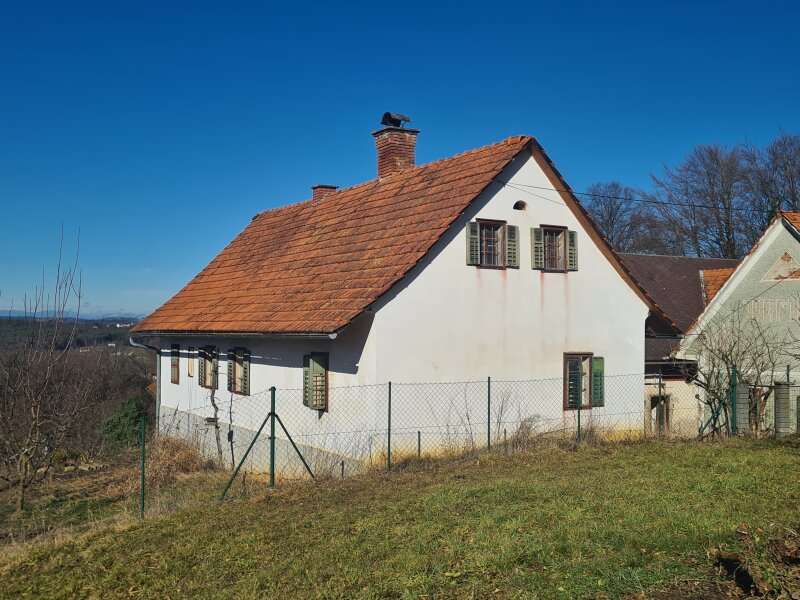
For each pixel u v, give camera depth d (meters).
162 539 10.20
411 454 15.32
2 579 9.42
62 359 17.88
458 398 16.06
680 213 43.97
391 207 18.88
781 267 20.83
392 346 15.25
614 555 7.93
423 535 9.20
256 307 19.16
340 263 18.06
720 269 27.16
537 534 8.82
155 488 16.41
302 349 17.33
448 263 16.09
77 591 8.76
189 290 25.50
